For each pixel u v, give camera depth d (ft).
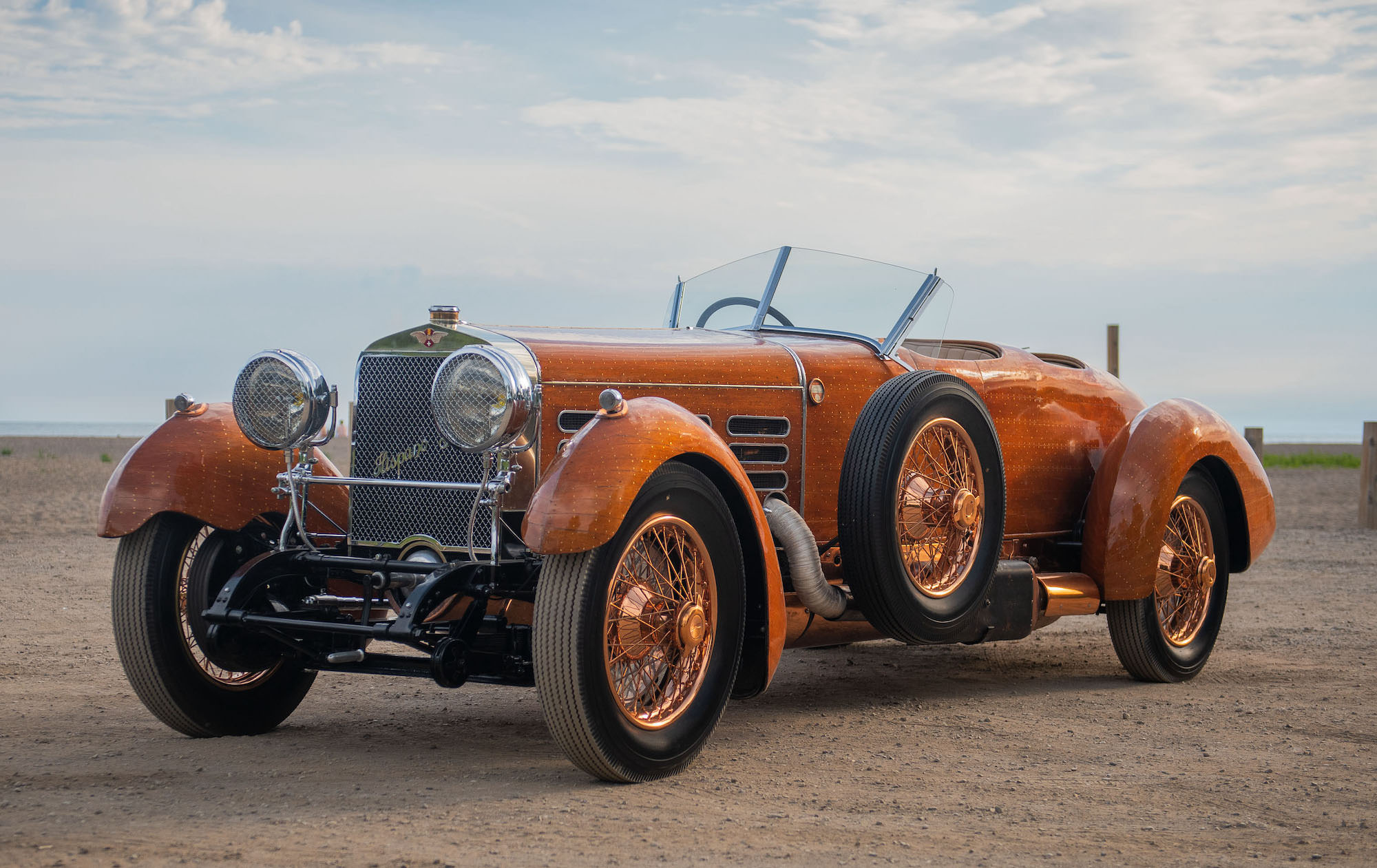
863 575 14.11
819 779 12.00
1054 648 21.47
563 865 9.07
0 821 10.12
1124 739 13.96
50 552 34.22
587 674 11.18
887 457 14.08
